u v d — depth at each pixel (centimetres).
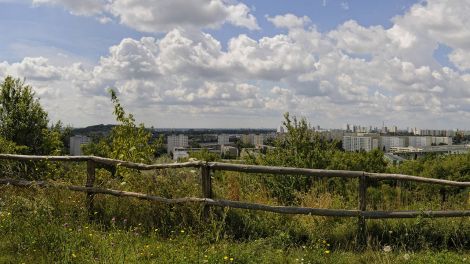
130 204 728
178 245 596
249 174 880
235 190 793
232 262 527
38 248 552
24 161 842
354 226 665
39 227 597
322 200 764
